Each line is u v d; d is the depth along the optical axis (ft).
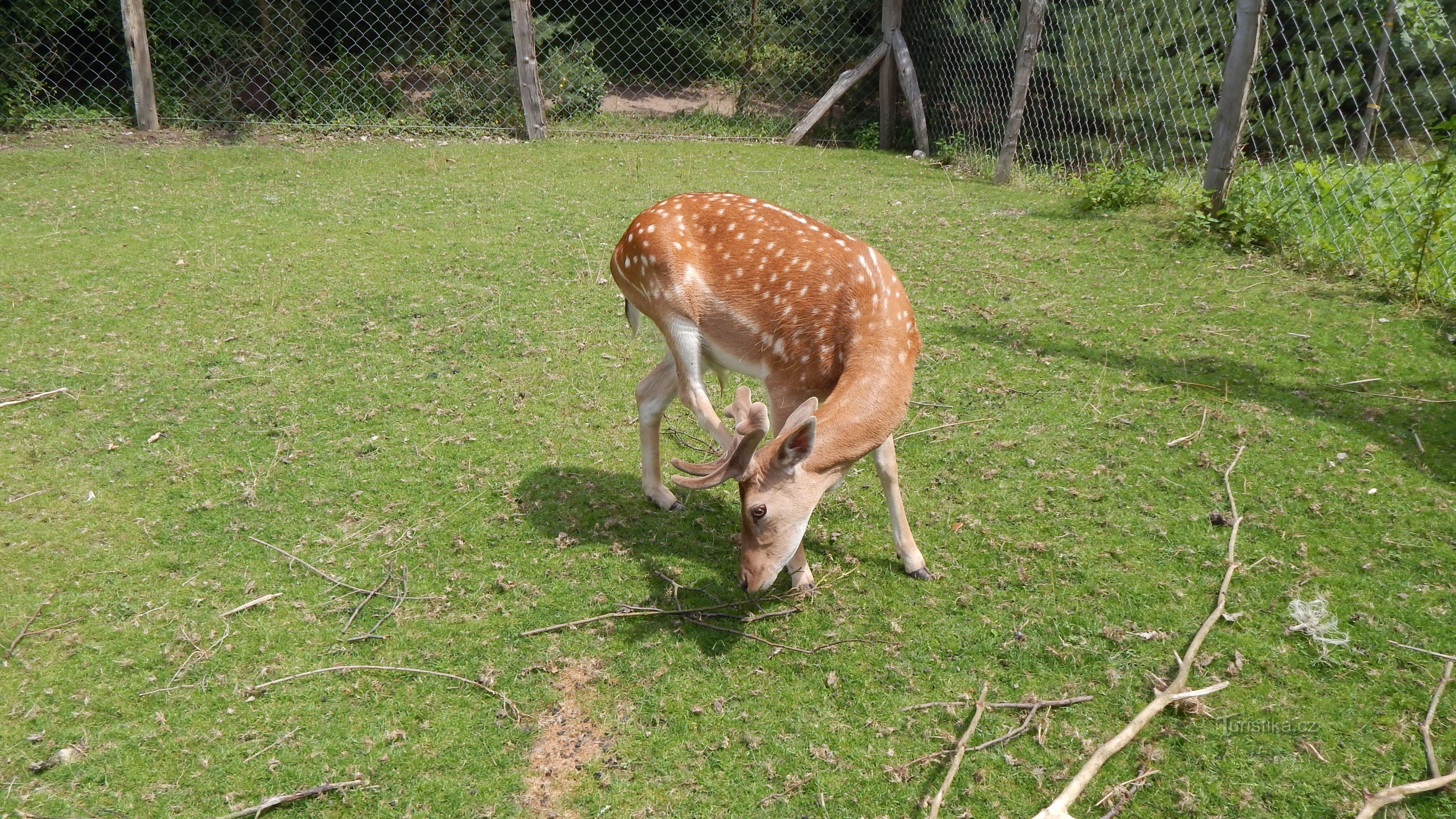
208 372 16.10
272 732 9.42
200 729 9.43
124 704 9.71
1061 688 9.64
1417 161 20.43
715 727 9.40
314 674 10.11
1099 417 14.10
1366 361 14.90
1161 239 20.86
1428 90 20.93
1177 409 14.11
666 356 12.64
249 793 8.77
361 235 22.47
